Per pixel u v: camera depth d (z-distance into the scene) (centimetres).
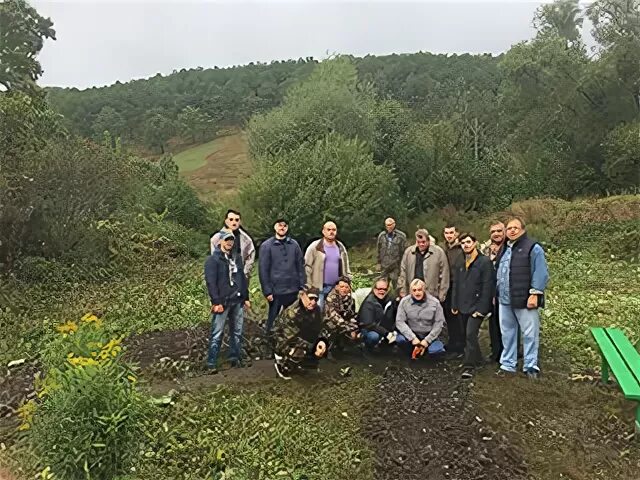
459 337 820
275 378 734
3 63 2180
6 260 1210
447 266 820
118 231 1512
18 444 571
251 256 844
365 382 714
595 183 2841
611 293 1156
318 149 1956
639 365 617
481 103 3756
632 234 1581
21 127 1407
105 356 576
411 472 526
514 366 741
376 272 1416
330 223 876
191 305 1055
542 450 564
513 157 3022
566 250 1605
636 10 2828
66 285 1180
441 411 632
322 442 581
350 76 2622
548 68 3112
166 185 2030
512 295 722
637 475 529
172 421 616
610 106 2928
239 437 589
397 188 2133
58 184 1290
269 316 842
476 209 2352
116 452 520
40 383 639
